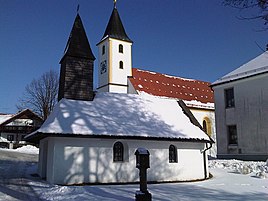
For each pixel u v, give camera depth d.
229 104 26.78
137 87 35.00
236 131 25.80
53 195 11.41
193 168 17.38
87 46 18.89
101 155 15.24
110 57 38.41
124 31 40.84
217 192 11.68
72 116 15.99
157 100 20.84
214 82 27.97
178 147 17.27
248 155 24.45
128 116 17.66
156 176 16.20
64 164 14.48
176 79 40.56
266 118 23.52
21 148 40.06
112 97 19.39
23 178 16.34
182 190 12.25
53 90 50.84
